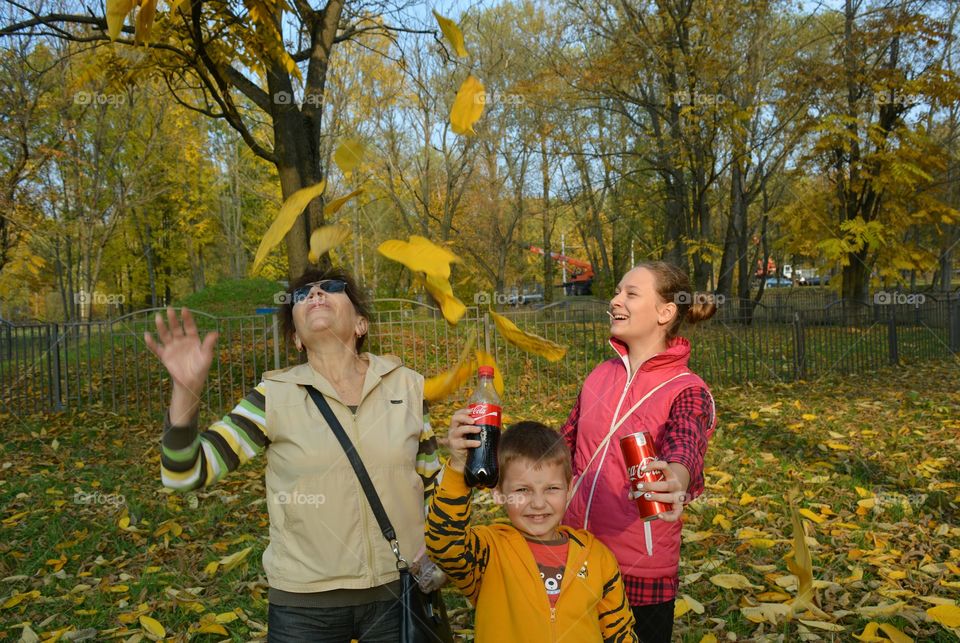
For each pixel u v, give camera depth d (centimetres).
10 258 1645
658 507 194
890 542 450
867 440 718
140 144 2295
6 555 464
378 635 218
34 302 3356
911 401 922
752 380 1116
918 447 683
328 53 932
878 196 1780
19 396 1013
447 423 861
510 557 204
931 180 1692
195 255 3384
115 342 1412
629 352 252
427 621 220
